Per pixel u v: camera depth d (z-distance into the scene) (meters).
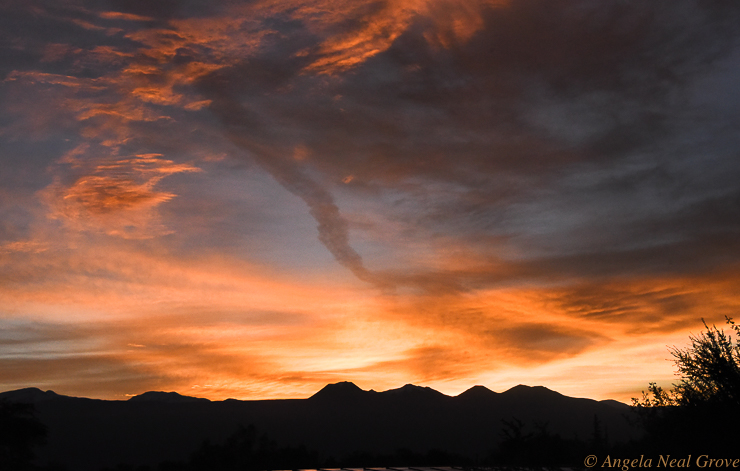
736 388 17.19
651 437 19.81
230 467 80.69
